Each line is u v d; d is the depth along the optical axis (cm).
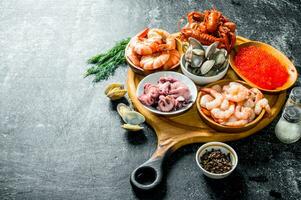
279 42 110
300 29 114
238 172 88
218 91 94
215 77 95
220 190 85
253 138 92
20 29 116
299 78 102
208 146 87
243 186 86
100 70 104
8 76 105
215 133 91
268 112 90
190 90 95
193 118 93
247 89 91
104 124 96
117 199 85
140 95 94
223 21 104
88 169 89
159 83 95
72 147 92
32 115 98
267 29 114
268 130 94
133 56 99
